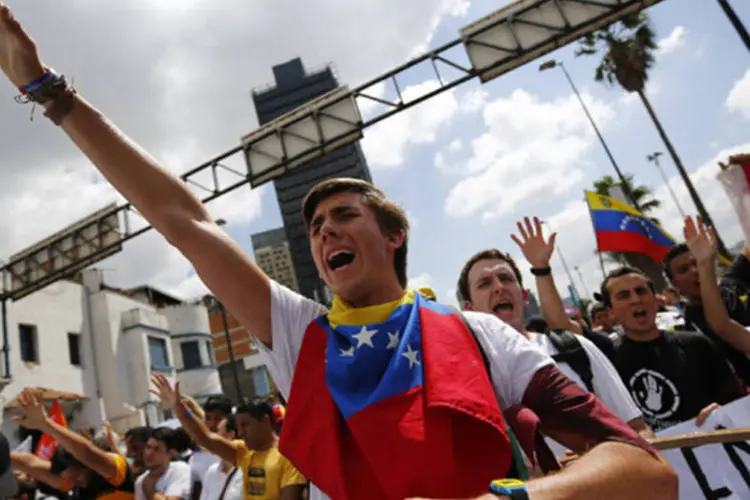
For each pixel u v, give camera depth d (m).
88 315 20.30
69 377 17.97
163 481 3.91
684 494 2.36
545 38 9.53
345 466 1.04
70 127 1.27
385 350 1.12
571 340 2.38
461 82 9.99
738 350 3.20
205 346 28.62
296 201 102.94
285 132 10.74
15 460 4.30
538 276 3.27
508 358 1.18
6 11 1.22
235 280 1.34
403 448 0.96
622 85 21.00
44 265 12.54
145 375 20.95
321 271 1.39
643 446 0.93
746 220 3.50
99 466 3.77
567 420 1.03
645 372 2.94
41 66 1.26
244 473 3.54
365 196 1.41
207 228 1.34
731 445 2.35
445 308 1.26
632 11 9.26
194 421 3.92
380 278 1.33
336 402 1.08
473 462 0.96
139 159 1.32
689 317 3.65
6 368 13.58
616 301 3.05
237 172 11.05
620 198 12.31
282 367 1.38
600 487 0.79
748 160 3.46
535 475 1.13
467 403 0.99
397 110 10.30
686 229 3.36
